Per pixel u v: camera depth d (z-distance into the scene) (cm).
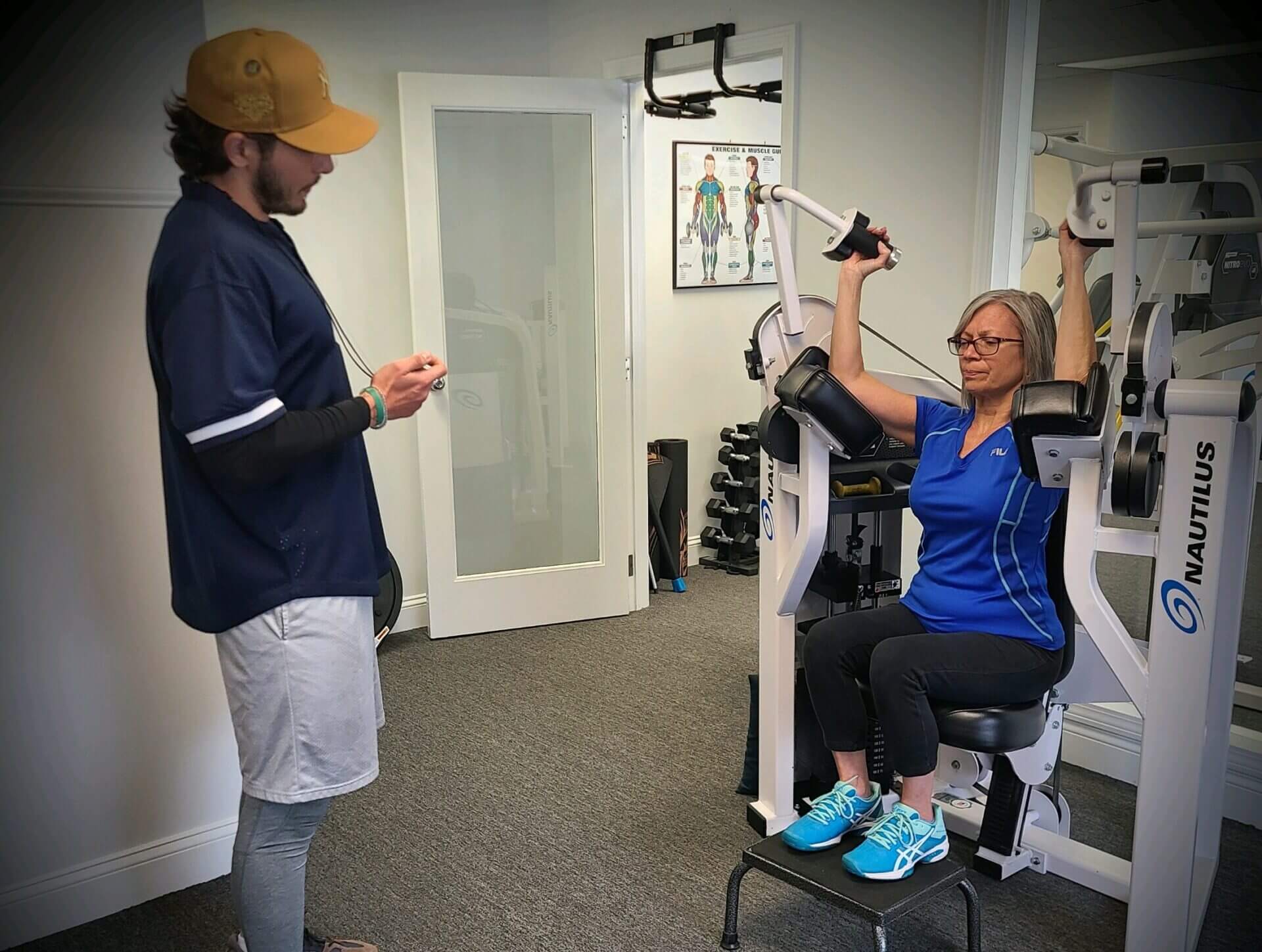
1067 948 204
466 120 362
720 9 328
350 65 352
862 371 220
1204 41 252
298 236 347
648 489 424
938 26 267
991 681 187
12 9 191
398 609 369
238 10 329
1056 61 259
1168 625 176
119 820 222
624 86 371
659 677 346
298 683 167
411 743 298
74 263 204
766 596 239
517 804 263
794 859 194
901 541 279
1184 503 170
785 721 241
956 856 239
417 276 359
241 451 152
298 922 180
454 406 378
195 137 157
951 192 270
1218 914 215
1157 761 181
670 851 241
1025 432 175
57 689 211
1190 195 262
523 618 394
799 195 214
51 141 198
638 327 399
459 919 215
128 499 215
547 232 380
